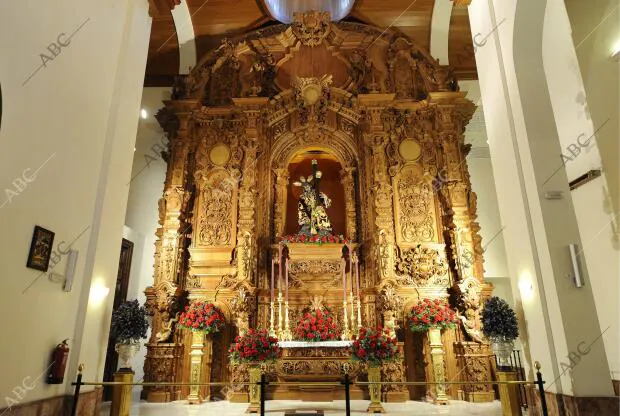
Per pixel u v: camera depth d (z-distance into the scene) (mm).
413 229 10758
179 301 10328
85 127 5887
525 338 6359
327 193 12328
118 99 6695
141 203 12125
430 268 10328
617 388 5742
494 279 12203
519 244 6414
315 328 8875
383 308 9664
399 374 9211
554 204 5930
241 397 8961
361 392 9109
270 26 12852
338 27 12609
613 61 5902
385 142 11406
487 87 7492
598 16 6172
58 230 5258
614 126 5906
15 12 4461
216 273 10422
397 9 12242
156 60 12859
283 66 12539
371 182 11117
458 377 9375
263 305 10344
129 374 6855
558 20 7113
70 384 5395
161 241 10492
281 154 11984
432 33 12391
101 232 6109
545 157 6121
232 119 11875
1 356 4250
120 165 6707
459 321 9594
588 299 5543
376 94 11594
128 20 7234
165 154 11711
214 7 12070
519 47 6613
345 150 11984
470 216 10602
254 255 10445
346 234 11375
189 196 11047
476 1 8023
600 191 6250
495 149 7207
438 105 11562
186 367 9703
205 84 12227
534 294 6023
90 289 5816
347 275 10648
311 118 11891
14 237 4461
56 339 5219
